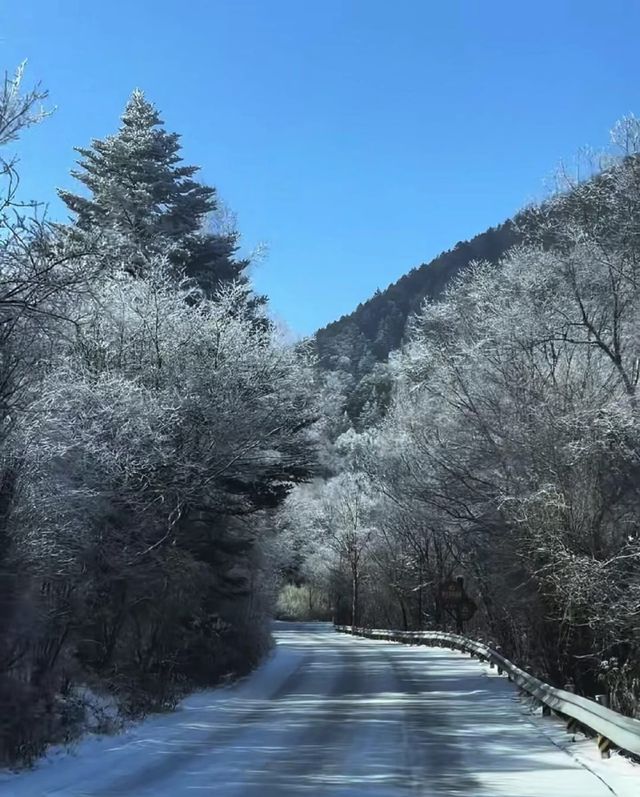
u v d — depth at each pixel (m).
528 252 25.78
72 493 13.82
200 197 33.12
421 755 11.70
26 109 10.68
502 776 10.02
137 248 23.09
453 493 26.61
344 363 122.12
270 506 26.36
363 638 62.44
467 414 25.62
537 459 20.89
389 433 41.22
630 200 22.45
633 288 22.86
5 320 10.98
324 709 18.30
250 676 27.69
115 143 31.59
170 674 20.94
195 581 23.59
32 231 11.07
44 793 8.88
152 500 18.95
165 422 18.88
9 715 11.04
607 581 18.11
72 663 16.11
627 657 19.62
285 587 87.31
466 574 45.91
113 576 17.33
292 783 9.55
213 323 22.97
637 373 22.45
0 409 11.90
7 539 12.10
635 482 19.61
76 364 18.06
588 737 13.37
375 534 66.25
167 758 11.49
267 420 23.55
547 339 22.97
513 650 30.67
